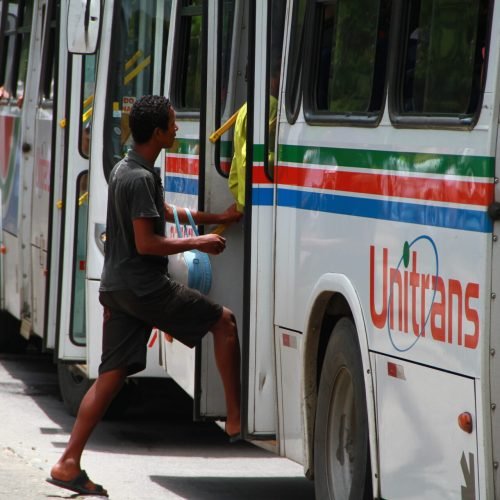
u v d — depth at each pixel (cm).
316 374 2522
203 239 2652
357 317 2272
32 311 4544
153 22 3684
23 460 3194
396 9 2191
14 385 4666
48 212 4172
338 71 2419
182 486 3108
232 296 2883
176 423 4034
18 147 4862
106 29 3656
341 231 2352
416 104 2122
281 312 2612
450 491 1964
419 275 2067
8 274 5019
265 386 2669
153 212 2616
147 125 2647
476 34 1939
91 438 3747
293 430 2592
